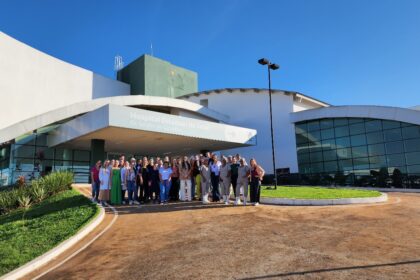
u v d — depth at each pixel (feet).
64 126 71.20
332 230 25.46
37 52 97.50
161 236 25.98
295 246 21.36
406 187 77.41
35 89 95.50
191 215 33.96
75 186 63.87
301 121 99.76
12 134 66.39
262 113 106.52
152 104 87.25
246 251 20.79
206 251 21.30
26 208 45.83
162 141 78.74
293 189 56.44
